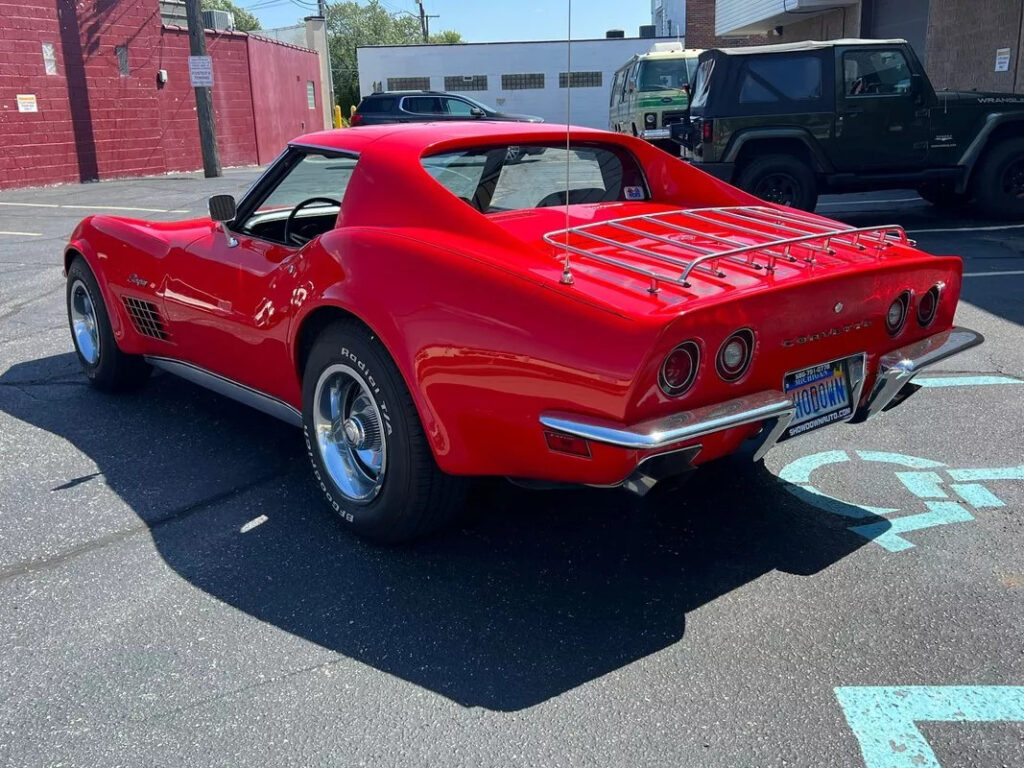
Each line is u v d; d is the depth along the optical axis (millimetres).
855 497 3541
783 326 2707
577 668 2521
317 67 32938
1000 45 13281
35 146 17500
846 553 3115
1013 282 6977
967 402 4523
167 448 4125
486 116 21016
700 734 2244
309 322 3256
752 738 2223
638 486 2555
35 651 2627
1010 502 3441
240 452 4078
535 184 3580
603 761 2158
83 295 4852
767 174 9742
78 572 3057
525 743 2225
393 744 2230
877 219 10648
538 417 2564
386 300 2869
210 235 4004
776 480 3721
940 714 2295
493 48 36500
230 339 3760
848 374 3074
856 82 9516
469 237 2904
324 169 3525
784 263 2961
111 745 2238
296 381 3447
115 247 4430
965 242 8789
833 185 9820
